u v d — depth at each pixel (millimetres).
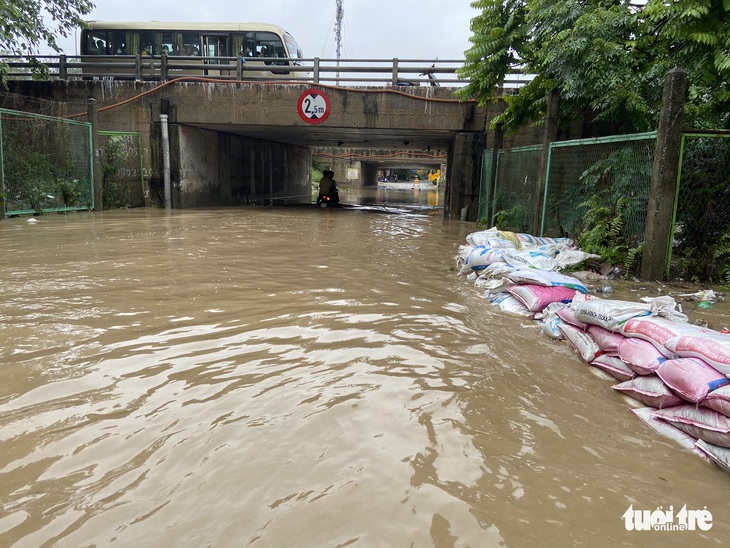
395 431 2574
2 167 12148
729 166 6887
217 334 3975
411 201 30875
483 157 14734
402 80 16031
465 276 6645
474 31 11984
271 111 16328
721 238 6465
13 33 13703
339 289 5641
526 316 4832
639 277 6500
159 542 1772
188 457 2289
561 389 3213
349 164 50188
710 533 1945
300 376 3209
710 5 7598
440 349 3801
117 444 2387
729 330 3594
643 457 2475
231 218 14102
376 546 1791
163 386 3018
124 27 18641
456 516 1964
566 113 10828
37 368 3227
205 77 16422
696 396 2582
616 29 8742
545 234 9156
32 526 1841
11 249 7828
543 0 9945
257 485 2102
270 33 18578
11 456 2270
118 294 5137
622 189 7070
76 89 16734
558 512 2027
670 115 5969
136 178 17141
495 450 2451
